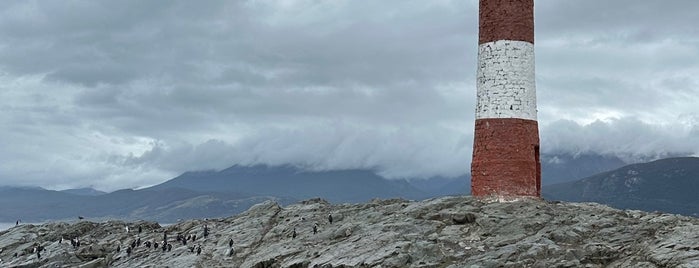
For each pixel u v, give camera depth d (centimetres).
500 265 4512
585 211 5531
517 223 5225
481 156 6009
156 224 8031
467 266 4528
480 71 6106
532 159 5981
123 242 7000
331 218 6144
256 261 5522
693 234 4428
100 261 6319
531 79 6038
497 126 5934
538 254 4550
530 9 6066
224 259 5809
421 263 4728
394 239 5141
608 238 4825
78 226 7812
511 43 5962
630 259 4384
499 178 5891
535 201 5784
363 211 6309
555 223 5162
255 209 7156
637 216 5453
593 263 4472
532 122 6012
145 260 6144
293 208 6931
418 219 5644
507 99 5928
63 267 6216
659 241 4472
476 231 5266
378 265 4697
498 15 6006
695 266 3778
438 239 5116
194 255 5962
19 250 6988
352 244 5278
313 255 5275
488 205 5725
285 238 5994
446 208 5809
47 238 7462
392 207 6234
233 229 6569
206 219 7606
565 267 4359
